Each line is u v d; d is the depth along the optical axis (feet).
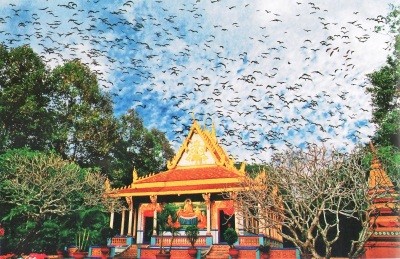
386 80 126.11
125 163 208.33
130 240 135.33
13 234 126.31
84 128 190.80
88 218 137.39
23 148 144.56
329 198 73.61
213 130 156.35
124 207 146.51
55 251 134.31
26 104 166.09
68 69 191.52
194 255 108.68
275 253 101.60
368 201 75.77
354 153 86.99
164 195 144.66
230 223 140.26
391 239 96.22
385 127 118.83
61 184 122.62
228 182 134.51
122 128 212.43
